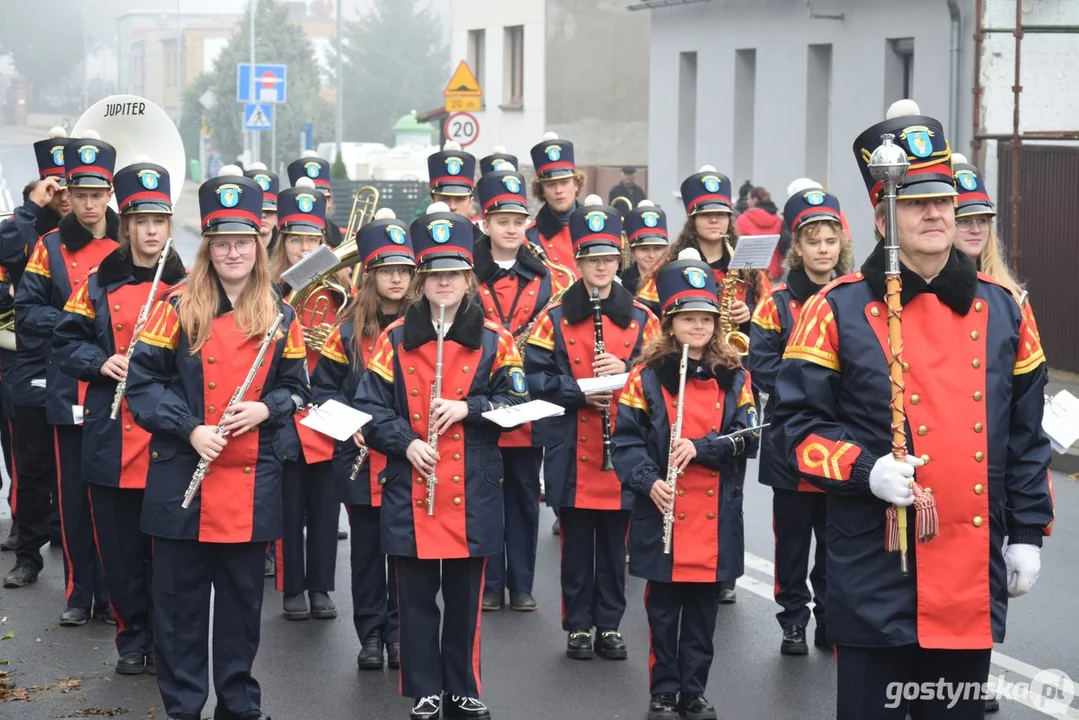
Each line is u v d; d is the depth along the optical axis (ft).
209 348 21.12
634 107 115.34
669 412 22.98
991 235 23.21
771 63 75.51
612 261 27.30
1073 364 55.01
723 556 22.67
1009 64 58.95
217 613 21.53
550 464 26.43
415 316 22.00
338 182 116.26
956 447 15.40
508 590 30.19
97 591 27.99
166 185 25.18
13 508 33.96
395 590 25.54
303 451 27.89
